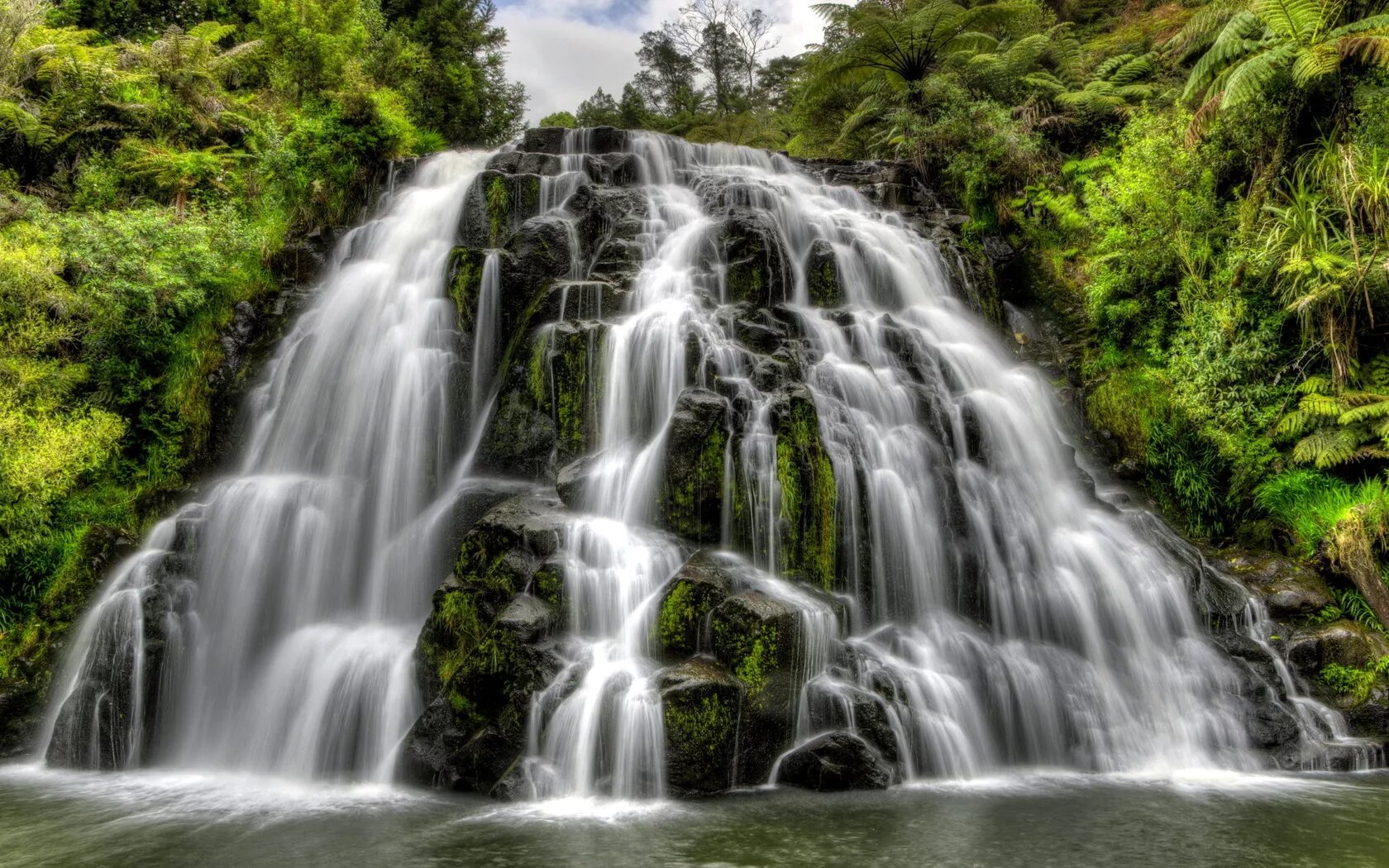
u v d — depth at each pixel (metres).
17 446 10.68
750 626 7.75
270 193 17.19
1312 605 10.38
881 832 6.29
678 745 7.23
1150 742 8.82
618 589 8.55
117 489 12.16
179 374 13.11
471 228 14.29
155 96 18.94
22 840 6.38
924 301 14.66
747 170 17.73
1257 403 12.33
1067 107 19.64
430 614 9.70
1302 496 11.57
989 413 12.05
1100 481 13.24
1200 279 13.38
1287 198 13.23
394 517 11.44
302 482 11.06
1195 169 14.20
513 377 11.33
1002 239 16.72
